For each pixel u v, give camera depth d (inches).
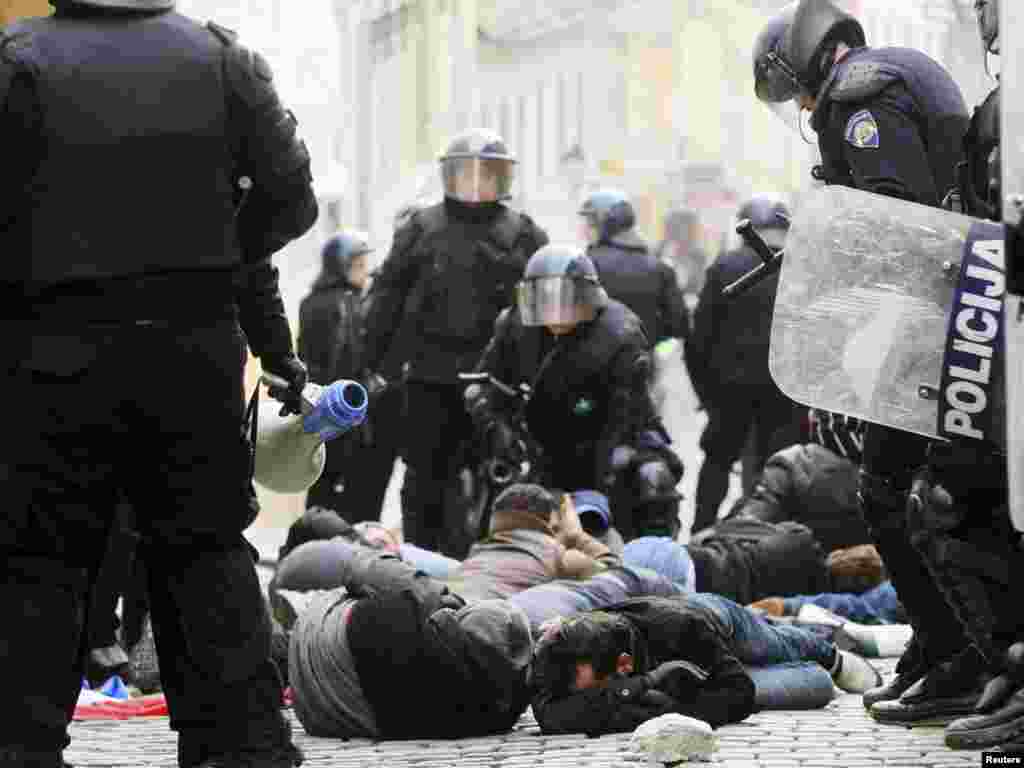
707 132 3275.1
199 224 342.6
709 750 428.1
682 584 649.6
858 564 724.7
